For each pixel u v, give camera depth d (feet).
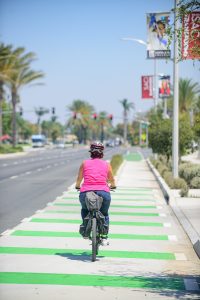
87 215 42.19
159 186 115.85
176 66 105.60
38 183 123.95
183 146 152.87
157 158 203.00
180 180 101.19
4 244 49.37
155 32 101.45
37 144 598.34
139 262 42.63
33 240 51.47
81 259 43.34
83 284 35.68
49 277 37.40
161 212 73.67
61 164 220.43
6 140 642.22
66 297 32.55
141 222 64.28
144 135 318.65
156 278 37.58
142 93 189.98
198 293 33.78
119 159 199.21
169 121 155.84
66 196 94.22
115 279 37.06
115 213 72.59
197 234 54.54
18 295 32.91
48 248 47.70
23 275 37.91
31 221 63.93
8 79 316.19
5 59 300.20
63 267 40.40
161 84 175.22
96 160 42.63
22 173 161.58
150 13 100.32
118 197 93.50
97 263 41.96
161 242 51.26
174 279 37.35
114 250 47.19
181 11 36.99
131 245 49.57
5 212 72.79
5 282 36.01
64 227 59.41
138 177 143.13
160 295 33.24
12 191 104.17
